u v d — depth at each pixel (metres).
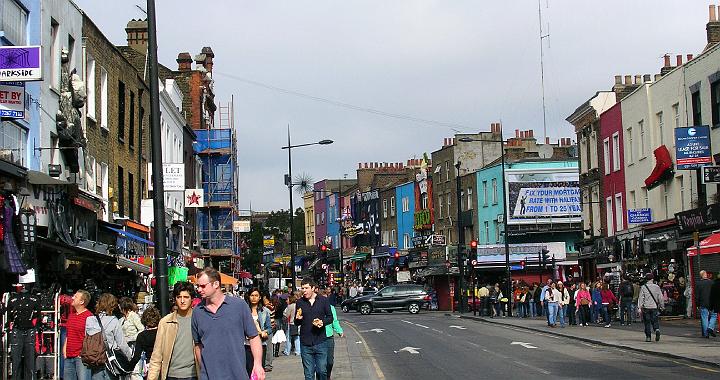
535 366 20.16
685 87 38.78
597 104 52.47
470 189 71.94
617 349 24.33
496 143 75.81
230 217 61.06
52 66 24.86
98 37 29.92
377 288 76.19
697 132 35.16
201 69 63.56
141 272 29.98
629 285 34.59
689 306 35.22
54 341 16.92
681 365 19.45
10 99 18.97
